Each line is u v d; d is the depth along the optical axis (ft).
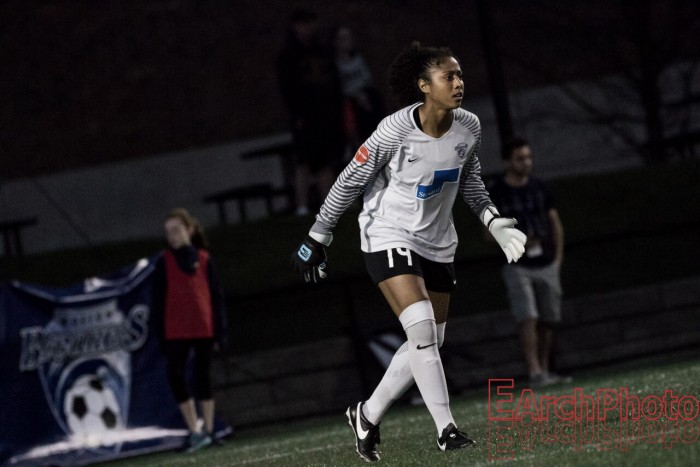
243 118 222.07
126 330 125.49
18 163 215.92
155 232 216.95
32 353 120.67
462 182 63.72
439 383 60.18
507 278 128.47
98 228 216.13
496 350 144.66
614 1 228.63
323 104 159.22
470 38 229.66
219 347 118.42
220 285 119.03
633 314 147.74
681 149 193.16
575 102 226.79
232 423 137.08
